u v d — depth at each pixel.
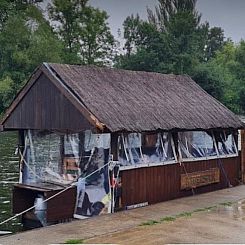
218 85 53.12
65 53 57.09
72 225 11.08
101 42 61.00
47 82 13.49
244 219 11.87
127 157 13.35
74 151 13.68
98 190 12.98
